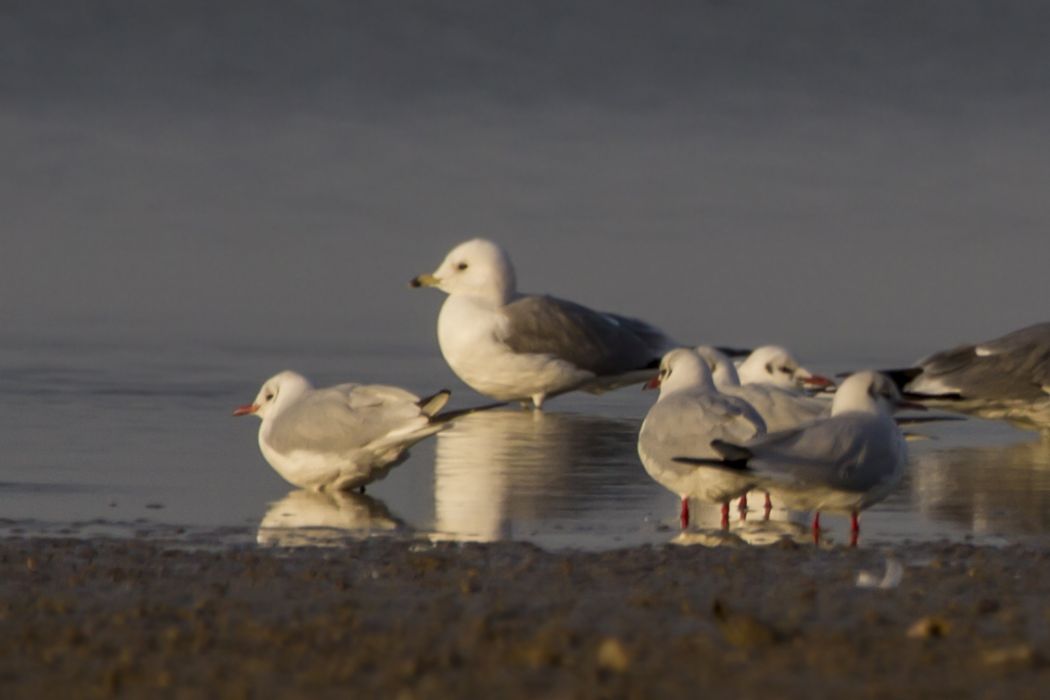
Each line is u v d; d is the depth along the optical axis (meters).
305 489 13.24
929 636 8.29
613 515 12.41
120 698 7.27
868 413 11.55
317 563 10.19
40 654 7.91
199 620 8.59
